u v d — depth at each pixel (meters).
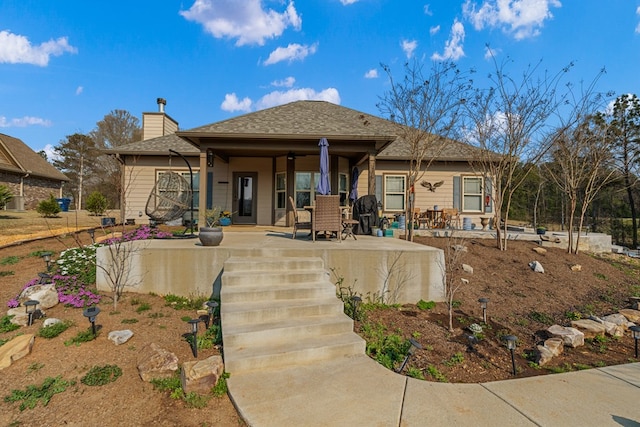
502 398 2.96
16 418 2.64
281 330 3.76
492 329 4.79
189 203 8.58
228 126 10.05
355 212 9.66
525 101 8.23
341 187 12.26
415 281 5.72
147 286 5.49
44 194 23.55
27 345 3.50
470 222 12.08
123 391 2.97
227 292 4.35
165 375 3.16
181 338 3.98
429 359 3.82
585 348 4.46
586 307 5.88
